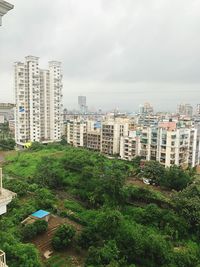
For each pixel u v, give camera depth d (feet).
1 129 478.18
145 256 102.22
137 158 257.96
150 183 195.83
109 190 154.61
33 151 309.83
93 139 335.67
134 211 141.59
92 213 142.00
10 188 172.24
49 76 394.73
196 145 260.83
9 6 34.78
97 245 109.70
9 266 83.56
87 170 186.60
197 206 128.67
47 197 163.63
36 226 120.98
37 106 378.53
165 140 241.35
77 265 102.32
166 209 139.85
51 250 112.06
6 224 121.90
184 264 100.73
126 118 349.82
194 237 121.90
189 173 204.33
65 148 313.12
